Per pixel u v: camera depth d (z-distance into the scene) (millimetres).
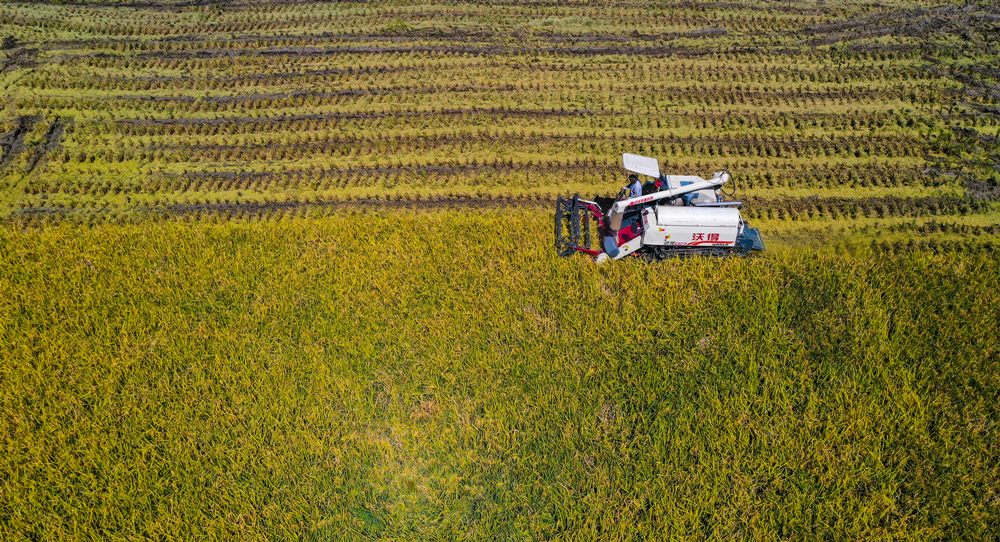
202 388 9891
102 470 9078
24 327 10727
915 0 17812
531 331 10664
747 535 8445
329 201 13336
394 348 10438
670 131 14695
